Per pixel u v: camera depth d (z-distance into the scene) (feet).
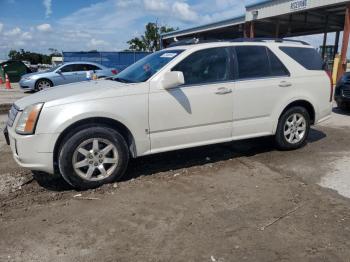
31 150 13.76
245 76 17.80
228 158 18.74
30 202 13.60
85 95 14.33
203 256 9.99
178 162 18.17
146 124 15.31
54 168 14.35
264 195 13.88
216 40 17.93
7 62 91.76
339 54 50.83
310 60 20.22
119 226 11.64
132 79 16.39
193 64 16.46
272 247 10.37
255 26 81.82
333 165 17.40
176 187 14.80
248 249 10.28
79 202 13.48
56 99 14.02
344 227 11.39
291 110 19.35
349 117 30.60
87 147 14.43
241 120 17.75
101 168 14.74
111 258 9.95
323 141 22.11
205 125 16.75
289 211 12.52
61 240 10.85
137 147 15.34
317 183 15.11
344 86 32.35
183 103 15.94
